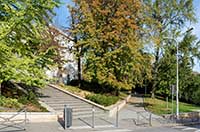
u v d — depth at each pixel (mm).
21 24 20531
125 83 36062
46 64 26359
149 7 44562
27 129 18328
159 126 24156
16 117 20422
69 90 35594
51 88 35094
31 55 24234
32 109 22781
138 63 36406
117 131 20141
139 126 23141
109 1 35875
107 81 34969
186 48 44156
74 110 26750
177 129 23125
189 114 33438
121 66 35312
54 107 26312
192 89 50562
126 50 34688
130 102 42344
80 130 19484
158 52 43625
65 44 43469
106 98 31766
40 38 24891
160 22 45312
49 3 20672
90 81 37844
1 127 18422
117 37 34375
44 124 20469
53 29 36062
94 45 35031
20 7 20672
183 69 43156
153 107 37969
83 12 36219
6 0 21266
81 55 37438
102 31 35438
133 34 35625
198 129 23734
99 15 35875
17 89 28188
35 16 21734
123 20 34562
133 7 36188
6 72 21625
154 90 45719
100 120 24406
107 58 34938
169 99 51188
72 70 47375
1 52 20172
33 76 24391
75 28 37844
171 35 43844
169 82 41406
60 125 20484
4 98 23188
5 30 19781
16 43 21672
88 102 30203
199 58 45531
